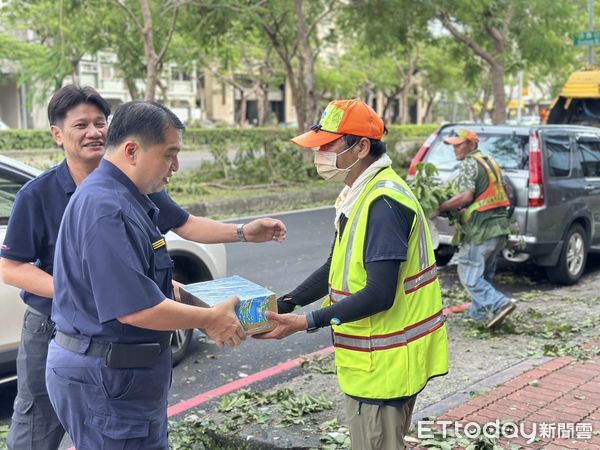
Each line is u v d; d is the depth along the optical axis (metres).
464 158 6.51
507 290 8.51
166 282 2.76
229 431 4.27
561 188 8.34
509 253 8.28
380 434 2.81
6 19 23.47
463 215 6.44
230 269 9.46
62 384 2.66
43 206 3.26
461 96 56.56
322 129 2.83
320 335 6.86
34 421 3.39
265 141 18.12
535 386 4.81
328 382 5.24
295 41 20.66
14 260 3.25
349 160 2.83
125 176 2.62
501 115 21.64
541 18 20.64
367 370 2.79
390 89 53.34
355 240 2.74
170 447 4.12
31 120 45.19
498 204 6.45
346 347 2.83
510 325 6.31
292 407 4.58
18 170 5.05
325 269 3.17
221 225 3.63
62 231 2.62
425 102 65.94
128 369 2.61
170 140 2.64
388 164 2.87
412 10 18.80
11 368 4.84
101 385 2.60
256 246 11.05
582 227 8.77
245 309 2.71
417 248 2.79
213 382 5.62
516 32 21.55
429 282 2.84
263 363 6.06
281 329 2.76
